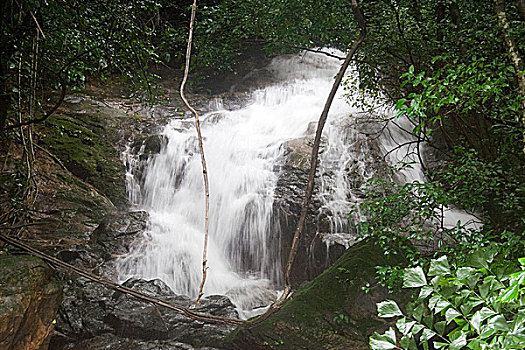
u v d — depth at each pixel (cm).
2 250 433
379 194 461
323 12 534
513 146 435
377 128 1016
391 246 478
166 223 833
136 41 545
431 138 889
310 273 770
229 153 1037
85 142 1034
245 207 862
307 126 1161
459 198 423
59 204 855
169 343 516
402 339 153
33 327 344
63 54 502
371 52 551
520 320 134
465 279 151
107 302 552
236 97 1464
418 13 553
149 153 1052
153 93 623
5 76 453
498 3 331
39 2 440
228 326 535
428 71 508
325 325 445
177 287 718
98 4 527
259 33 573
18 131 552
